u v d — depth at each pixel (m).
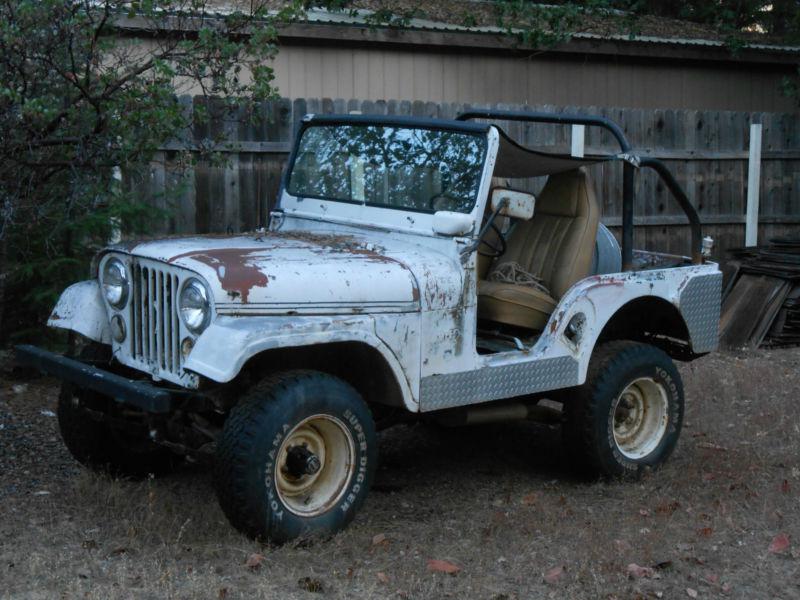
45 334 7.92
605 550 4.77
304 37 10.41
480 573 4.53
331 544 4.72
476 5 12.66
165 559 4.50
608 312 5.70
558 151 10.39
